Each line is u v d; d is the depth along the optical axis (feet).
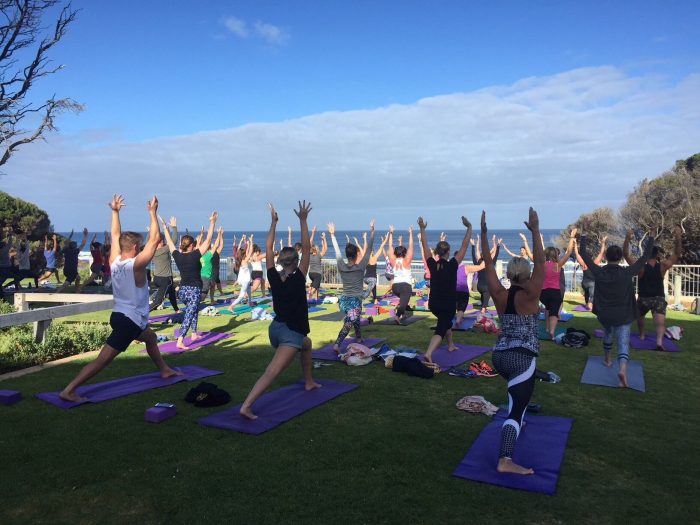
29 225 103.60
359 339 28.50
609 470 13.29
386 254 48.49
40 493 11.85
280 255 16.85
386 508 11.22
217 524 10.58
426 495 11.82
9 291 55.36
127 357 25.82
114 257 18.28
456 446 14.69
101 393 19.29
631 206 98.84
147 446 14.48
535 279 12.80
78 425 16.08
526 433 15.67
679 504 11.57
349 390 20.12
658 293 28.53
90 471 12.93
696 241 84.64
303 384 20.76
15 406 17.88
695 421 17.07
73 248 53.06
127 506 11.30
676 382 21.94
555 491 12.04
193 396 18.20
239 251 54.13
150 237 17.84
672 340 31.19
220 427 15.88
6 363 23.48
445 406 18.31
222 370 23.25
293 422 16.55
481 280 39.96
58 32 57.41
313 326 36.09
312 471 12.99
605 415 17.62
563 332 31.50
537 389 20.72
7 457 13.70
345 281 26.55
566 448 14.70
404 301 35.81
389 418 16.99
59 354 26.18
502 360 13.25
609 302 21.20
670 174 97.91
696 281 53.01
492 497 11.76
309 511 11.07
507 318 13.35
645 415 17.65
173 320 38.58
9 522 10.65
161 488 12.09
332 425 16.29
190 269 28.12
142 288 18.48
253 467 13.20
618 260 21.49
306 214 17.58
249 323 37.63
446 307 23.48
